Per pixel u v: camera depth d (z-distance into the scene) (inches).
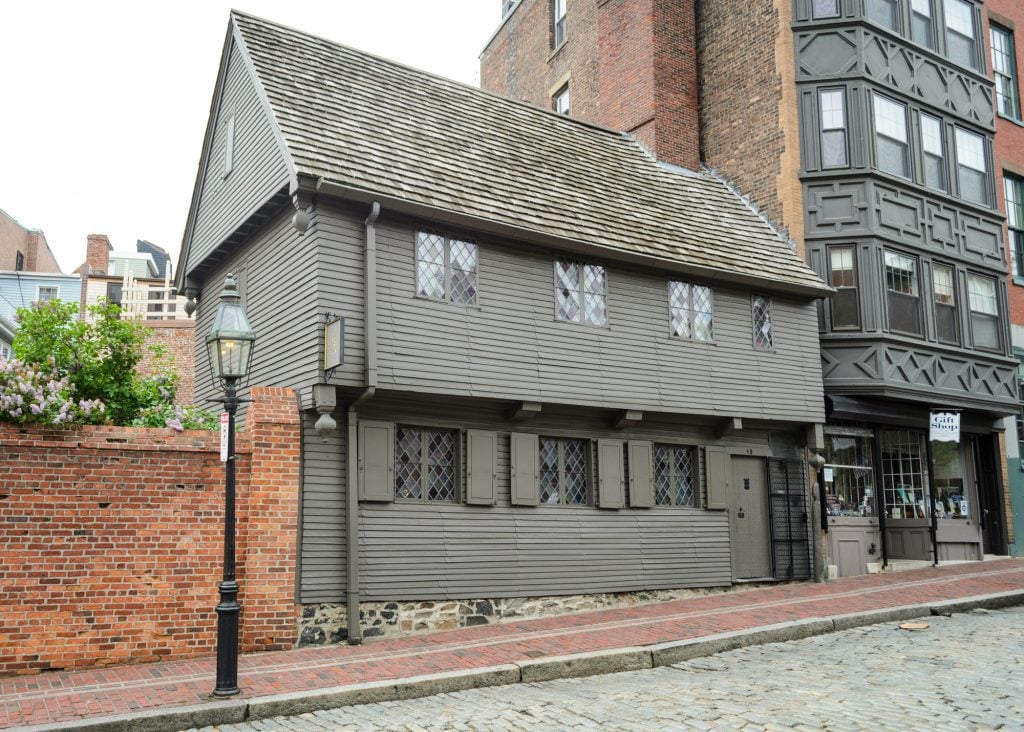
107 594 380.5
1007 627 452.1
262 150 501.0
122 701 313.9
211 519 407.5
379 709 320.2
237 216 534.3
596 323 542.9
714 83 758.5
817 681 346.0
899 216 689.6
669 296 579.2
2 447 367.6
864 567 669.3
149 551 392.2
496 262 507.2
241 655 401.1
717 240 620.4
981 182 773.3
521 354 505.0
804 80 692.1
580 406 524.1
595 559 532.4
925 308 693.3
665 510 571.5
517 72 1036.5
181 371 883.4
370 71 563.5
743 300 615.8
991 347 749.9
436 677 346.3
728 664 389.1
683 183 691.4
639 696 329.4
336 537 442.3
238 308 352.8
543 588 507.8
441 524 478.0
